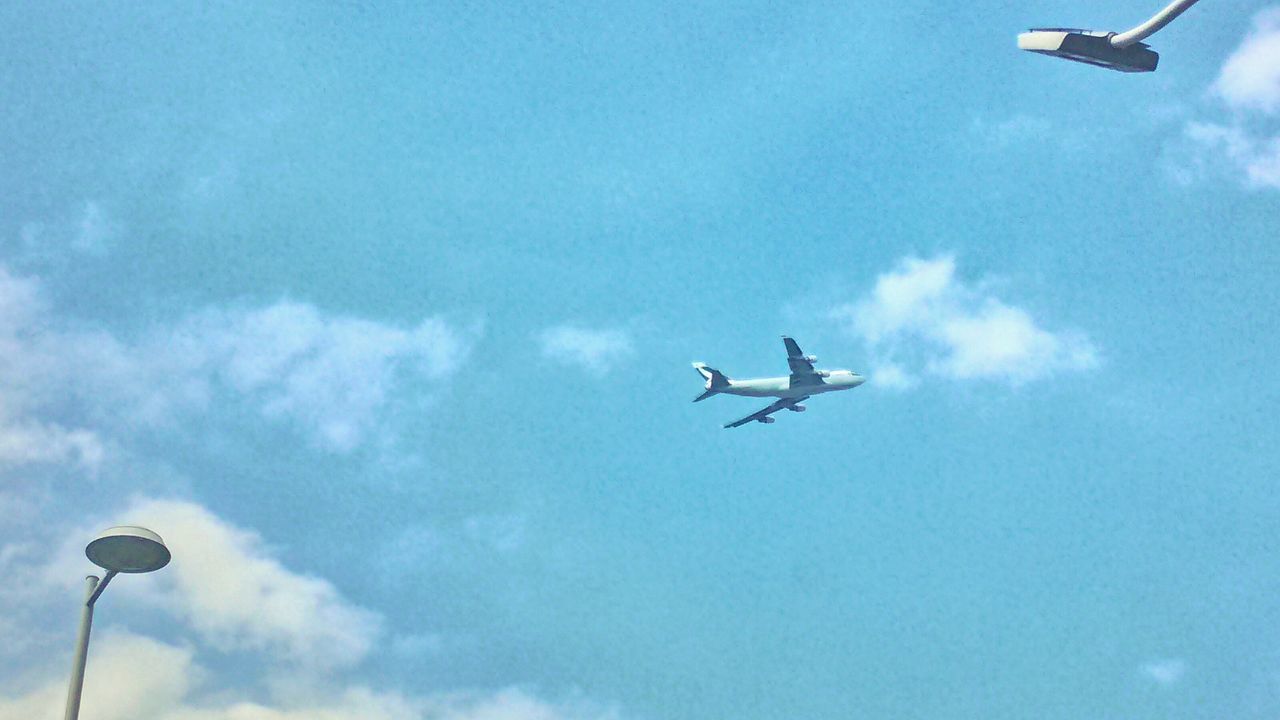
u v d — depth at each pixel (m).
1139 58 39.16
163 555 40.12
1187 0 35.91
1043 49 39.34
